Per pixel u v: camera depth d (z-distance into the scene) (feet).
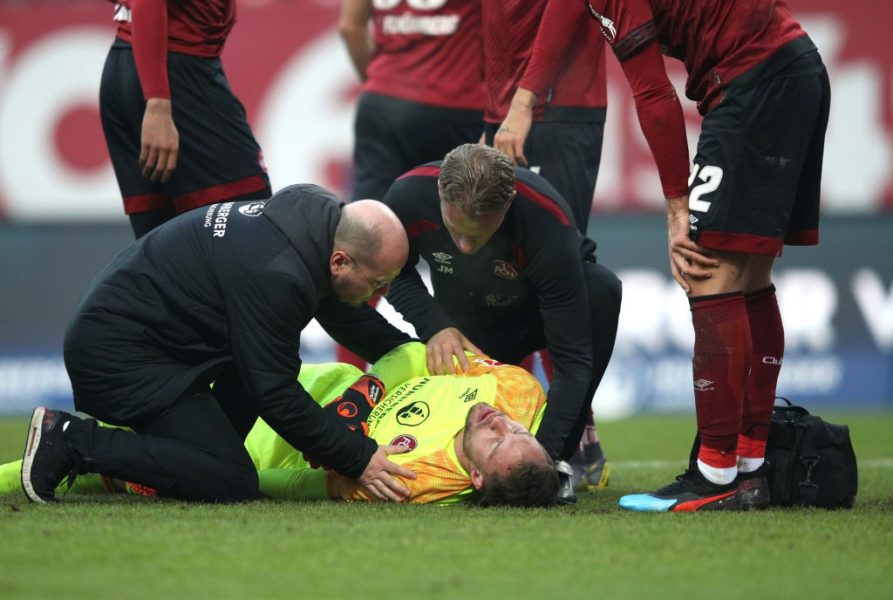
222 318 39.83
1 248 103.45
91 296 40.63
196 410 40.63
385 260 39.14
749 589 27.55
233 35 102.01
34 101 102.78
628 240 102.58
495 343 48.49
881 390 102.47
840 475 41.06
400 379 44.75
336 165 101.04
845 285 103.09
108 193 103.09
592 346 44.37
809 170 40.70
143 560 29.66
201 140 50.83
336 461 40.16
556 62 50.16
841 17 101.91
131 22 48.98
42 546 31.12
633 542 32.81
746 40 37.88
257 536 32.81
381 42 63.57
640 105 39.04
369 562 29.81
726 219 38.06
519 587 27.45
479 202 38.52
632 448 72.79
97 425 39.78
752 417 40.57
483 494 40.81
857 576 28.96
